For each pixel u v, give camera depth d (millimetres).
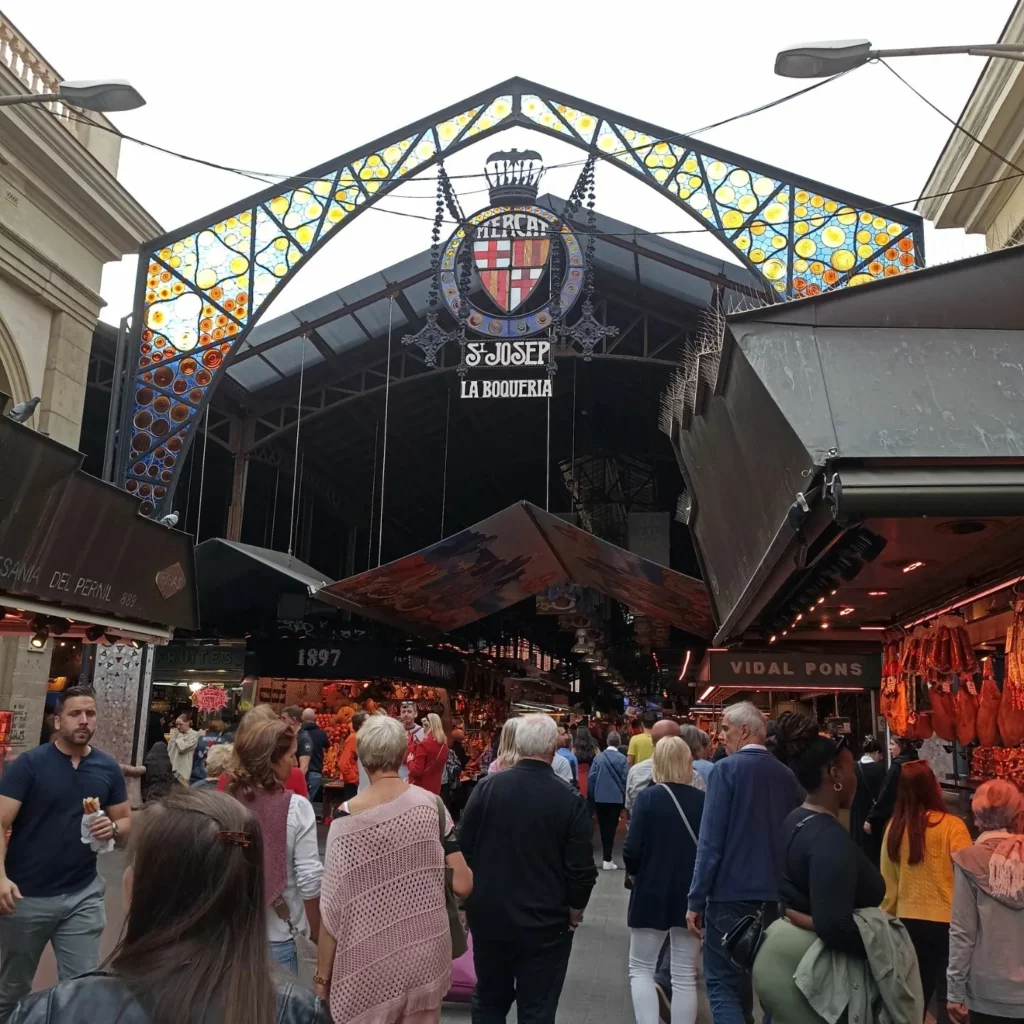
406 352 21812
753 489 4789
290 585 17562
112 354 18719
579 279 14492
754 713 4777
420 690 22766
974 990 3607
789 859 3219
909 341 4027
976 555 5379
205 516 27859
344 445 25812
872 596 7203
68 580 6484
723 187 13703
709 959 4398
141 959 1368
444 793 14523
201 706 17719
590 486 29281
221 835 1446
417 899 3311
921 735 8102
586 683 48094
